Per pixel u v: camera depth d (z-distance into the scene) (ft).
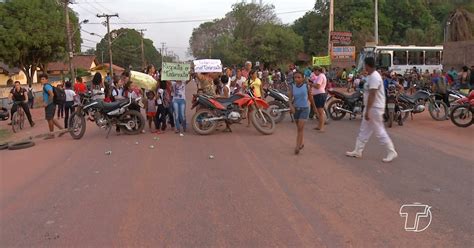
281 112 45.50
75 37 148.66
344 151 30.25
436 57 122.01
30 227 17.39
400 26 208.23
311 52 228.22
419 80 94.02
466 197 19.75
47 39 137.28
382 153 29.27
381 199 19.62
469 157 27.96
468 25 111.96
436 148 31.04
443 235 15.64
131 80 39.70
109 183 23.31
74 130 39.11
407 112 44.16
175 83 39.78
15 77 165.17
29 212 19.19
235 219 17.51
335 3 215.10
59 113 60.44
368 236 15.62
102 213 18.63
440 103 46.34
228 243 15.29
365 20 201.16
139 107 40.60
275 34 220.02
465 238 15.37
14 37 131.23
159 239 15.78
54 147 35.17
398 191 20.76
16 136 44.73
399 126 42.63
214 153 30.48
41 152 33.17
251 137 36.88
